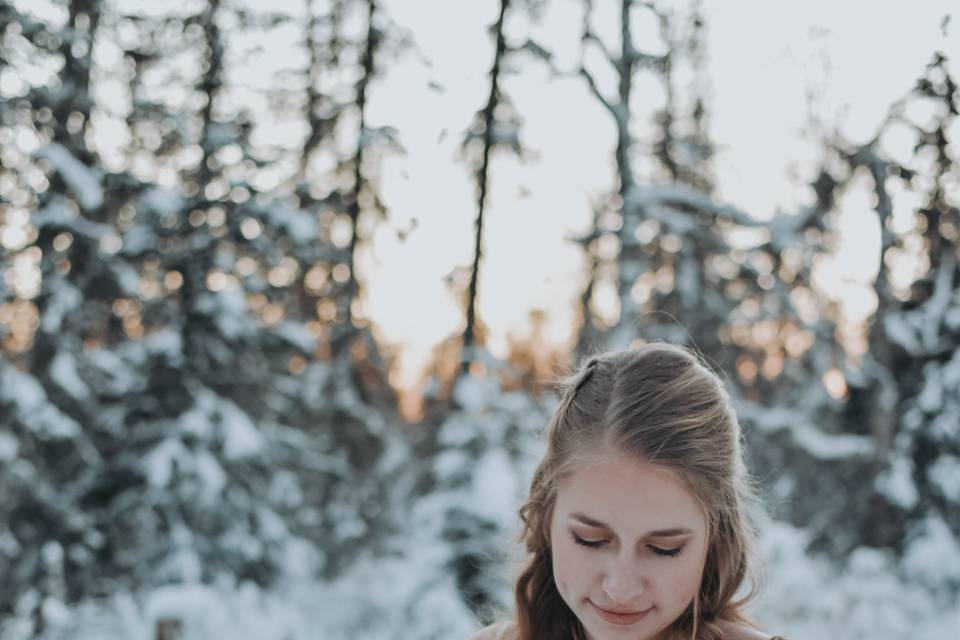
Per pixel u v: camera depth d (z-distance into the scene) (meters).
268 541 10.55
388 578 11.24
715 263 14.91
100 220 11.00
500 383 11.51
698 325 14.45
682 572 1.52
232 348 10.41
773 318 15.69
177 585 9.61
